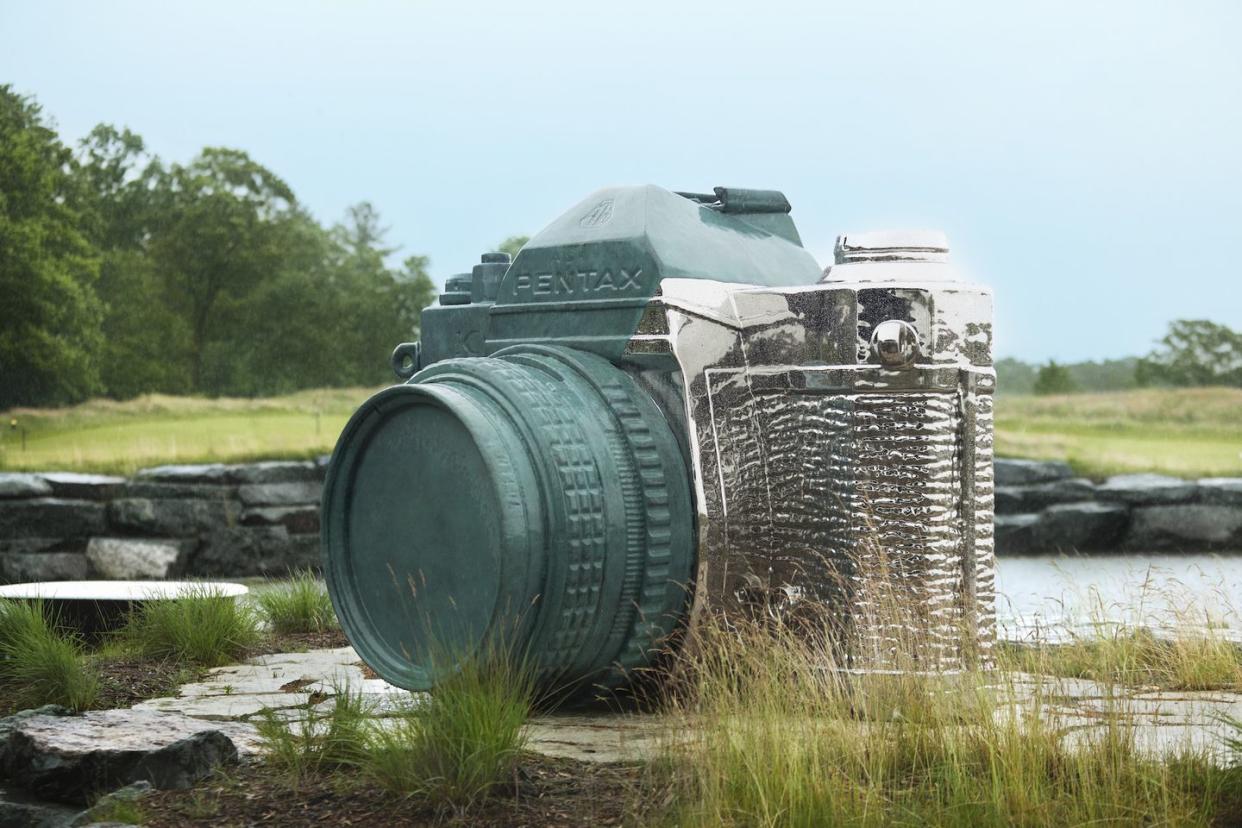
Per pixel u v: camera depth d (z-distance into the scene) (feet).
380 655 19.85
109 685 21.83
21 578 59.93
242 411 104.06
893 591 18.85
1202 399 98.07
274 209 279.90
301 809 14.11
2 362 172.35
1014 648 21.90
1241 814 13.25
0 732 16.76
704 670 16.80
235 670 24.13
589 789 14.62
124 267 250.78
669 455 19.48
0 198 173.68
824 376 19.53
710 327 20.15
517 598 17.79
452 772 14.30
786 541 20.11
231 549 63.16
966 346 19.47
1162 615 26.35
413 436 19.71
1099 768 13.99
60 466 68.33
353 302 291.58
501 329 22.15
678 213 21.18
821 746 14.60
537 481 18.24
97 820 13.88
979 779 13.88
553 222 22.06
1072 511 71.26
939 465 19.12
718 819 12.73
